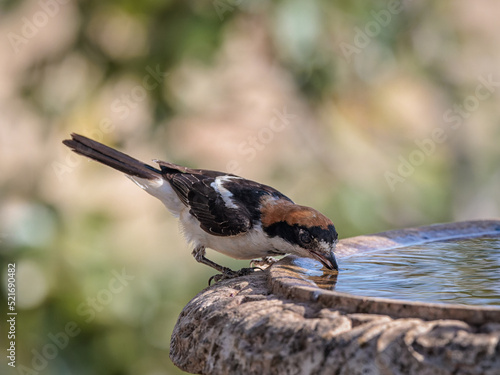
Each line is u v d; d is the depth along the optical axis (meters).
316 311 4.52
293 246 7.51
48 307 10.78
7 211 11.04
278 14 10.37
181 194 8.51
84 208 11.47
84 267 10.87
